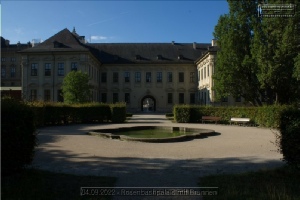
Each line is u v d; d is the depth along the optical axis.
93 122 28.92
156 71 59.81
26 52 46.53
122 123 28.31
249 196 5.82
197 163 9.43
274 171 7.82
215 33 30.11
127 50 62.16
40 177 7.13
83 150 11.98
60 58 46.50
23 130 7.17
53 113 26.12
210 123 28.59
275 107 22.34
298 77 21.58
